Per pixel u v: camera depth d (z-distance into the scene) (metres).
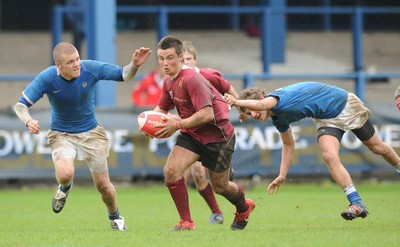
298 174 65.06
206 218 38.28
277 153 59.03
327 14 114.19
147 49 29.31
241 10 81.06
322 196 52.09
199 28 114.44
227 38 110.69
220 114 29.50
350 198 30.66
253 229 31.41
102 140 30.50
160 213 41.38
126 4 113.31
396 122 60.16
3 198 52.66
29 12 113.00
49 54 104.56
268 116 30.28
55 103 29.92
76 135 30.20
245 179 63.34
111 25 60.44
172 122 28.45
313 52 107.19
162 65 29.02
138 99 63.97
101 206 45.78
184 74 28.95
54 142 30.25
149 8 81.44
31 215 40.50
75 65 29.06
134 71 29.64
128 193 56.25
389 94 87.81
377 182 66.62
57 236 29.27
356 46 81.75
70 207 45.22
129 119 58.00
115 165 57.66
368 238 27.38
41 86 29.66
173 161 29.69
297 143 59.12
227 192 30.36
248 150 58.75
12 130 56.91
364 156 59.72
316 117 31.38
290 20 116.38
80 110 30.06
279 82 83.88
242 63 102.12
